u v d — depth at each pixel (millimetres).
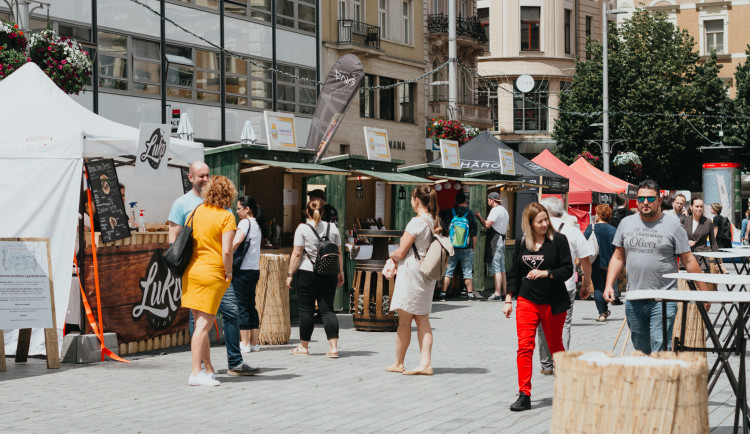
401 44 40656
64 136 10766
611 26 50312
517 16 56062
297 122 35062
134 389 9094
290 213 16312
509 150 23281
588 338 13961
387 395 8891
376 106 39062
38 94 11344
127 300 11430
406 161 40969
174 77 29500
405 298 10039
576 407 4848
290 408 8211
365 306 14219
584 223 27062
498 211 20266
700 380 4773
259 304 12617
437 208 10125
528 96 56344
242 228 11539
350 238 17266
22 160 10820
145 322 11742
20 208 10719
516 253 8547
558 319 8461
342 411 8094
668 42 49188
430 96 43062
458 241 19859
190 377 9312
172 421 7609
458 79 46688
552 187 24250
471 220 19953
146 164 11016
